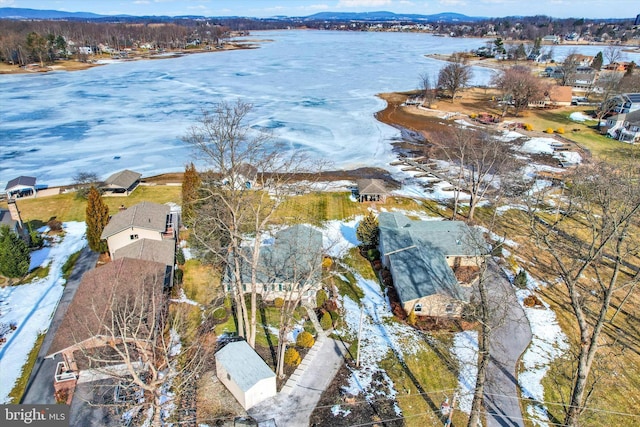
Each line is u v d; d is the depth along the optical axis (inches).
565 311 1312.7
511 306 1322.6
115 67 6604.3
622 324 1264.8
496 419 951.0
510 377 1067.9
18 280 1414.9
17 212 1600.6
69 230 1755.7
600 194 1171.3
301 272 1263.5
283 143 2938.0
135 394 965.8
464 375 1075.9
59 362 1064.2
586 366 847.1
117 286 1114.1
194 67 6643.7
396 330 1227.2
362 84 5206.7
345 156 2736.2
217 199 1423.5
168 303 1264.8
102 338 994.7
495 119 3516.2
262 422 925.2
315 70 6323.8
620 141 3019.2
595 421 954.7
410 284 1295.5
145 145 2930.6
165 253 1414.9
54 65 6378.0
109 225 1512.1
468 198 2121.1
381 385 1038.4
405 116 3732.8
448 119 3619.6
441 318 1277.1
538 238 1007.0
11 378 1026.1
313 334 1205.1
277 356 1065.5
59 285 1392.7
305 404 977.5
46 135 3134.8
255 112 3757.4
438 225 1590.8
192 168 1648.6
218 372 1026.1
